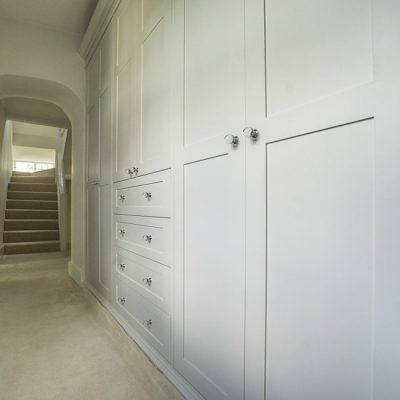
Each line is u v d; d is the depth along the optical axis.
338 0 0.61
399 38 0.51
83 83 2.68
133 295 1.56
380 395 0.54
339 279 0.60
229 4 0.90
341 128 0.60
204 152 1.00
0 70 2.40
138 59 1.52
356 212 0.57
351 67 0.59
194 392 1.05
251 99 0.82
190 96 1.08
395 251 0.52
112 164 1.90
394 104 0.52
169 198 1.22
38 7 2.28
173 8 1.20
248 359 0.82
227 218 0.90
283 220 0.72
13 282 2.82
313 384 0.66
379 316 0.54
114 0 1.81
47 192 5.85
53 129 7.00
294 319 0.70
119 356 1.46
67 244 4.99
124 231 1.70
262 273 0.78
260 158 0.79
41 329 1.77
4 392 1.17
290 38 0.71
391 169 0.52
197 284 1.04
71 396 1.15
